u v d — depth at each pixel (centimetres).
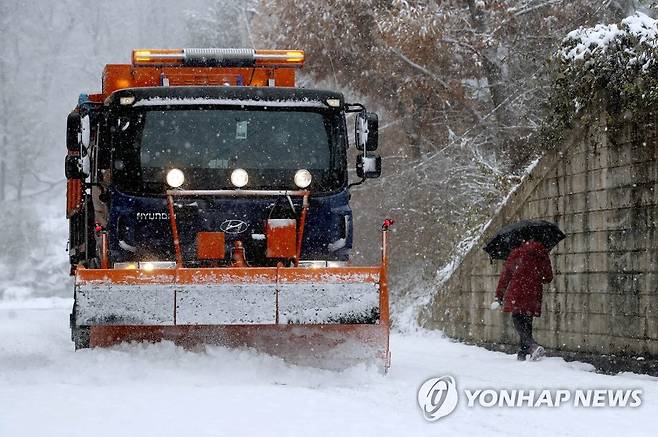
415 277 3519
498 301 2173
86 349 1711
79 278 1673
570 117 2155
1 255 10712
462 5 3800
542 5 3528
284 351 1744
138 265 1877
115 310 1670
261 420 1253
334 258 1936
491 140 3712
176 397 1452
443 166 3656
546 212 2281
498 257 2220
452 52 3741
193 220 1892
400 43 3684
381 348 1734
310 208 1928
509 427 1224
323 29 4072
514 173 3145
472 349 2497
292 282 1692
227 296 1683
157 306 1673
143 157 1914
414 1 3784
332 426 1216
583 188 2108
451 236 3144
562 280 2178
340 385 1633
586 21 3475
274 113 1952
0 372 1689
